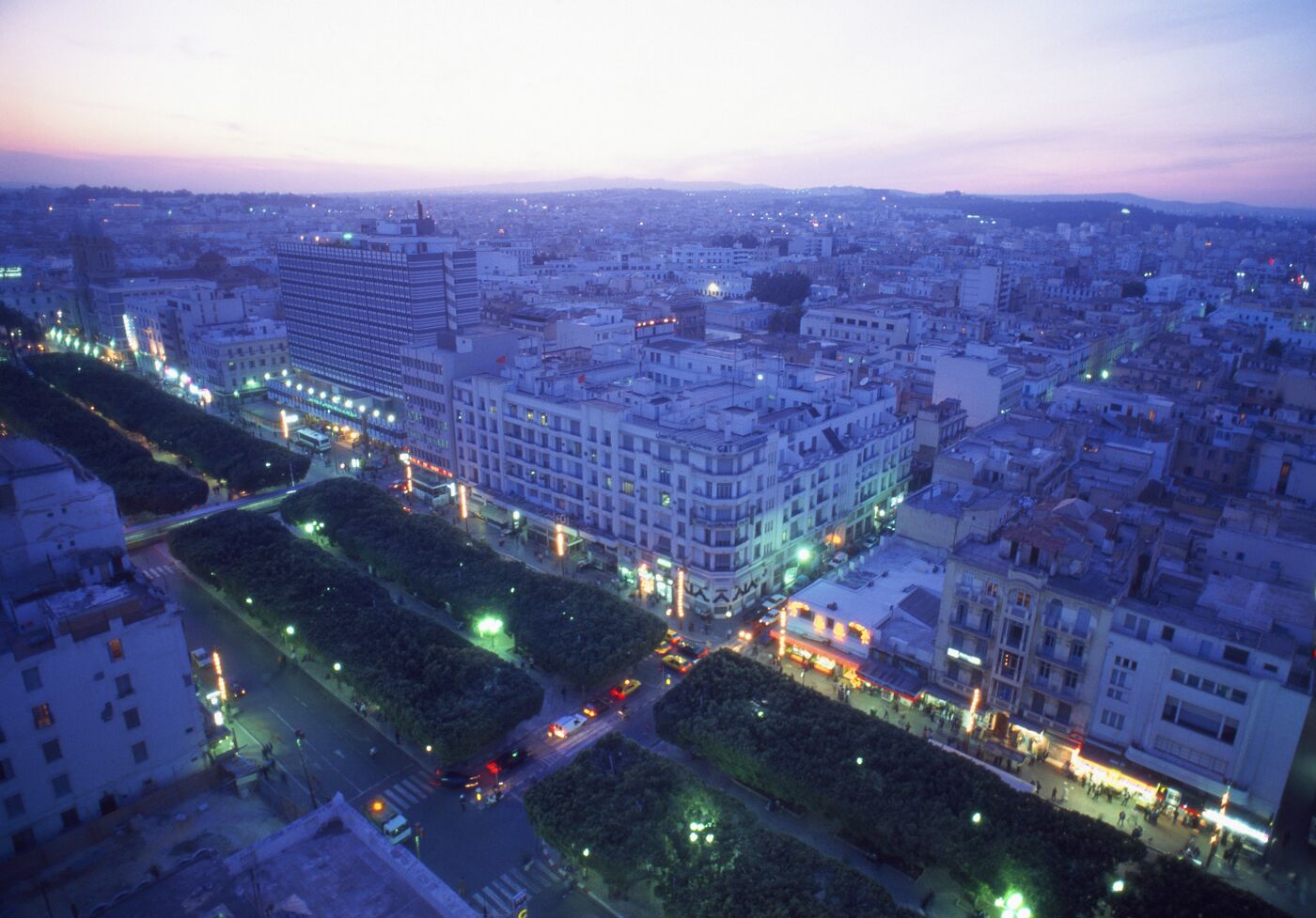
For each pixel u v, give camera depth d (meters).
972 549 96.00
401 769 90.44
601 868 69.38
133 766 83.44
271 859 60.53
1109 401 163.62
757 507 122.31
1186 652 80.88
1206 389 189.62
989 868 68.31
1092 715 87.75
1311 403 178.88
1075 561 88.62
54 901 73.00
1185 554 106.75
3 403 192.88
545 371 153.88
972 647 94.75
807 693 90.38
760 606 125.56
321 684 105.69
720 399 144.50
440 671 93.38
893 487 161.12
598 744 83.31
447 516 160.50
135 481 151.38
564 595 111.38
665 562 125.69
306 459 167.25
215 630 117.88
